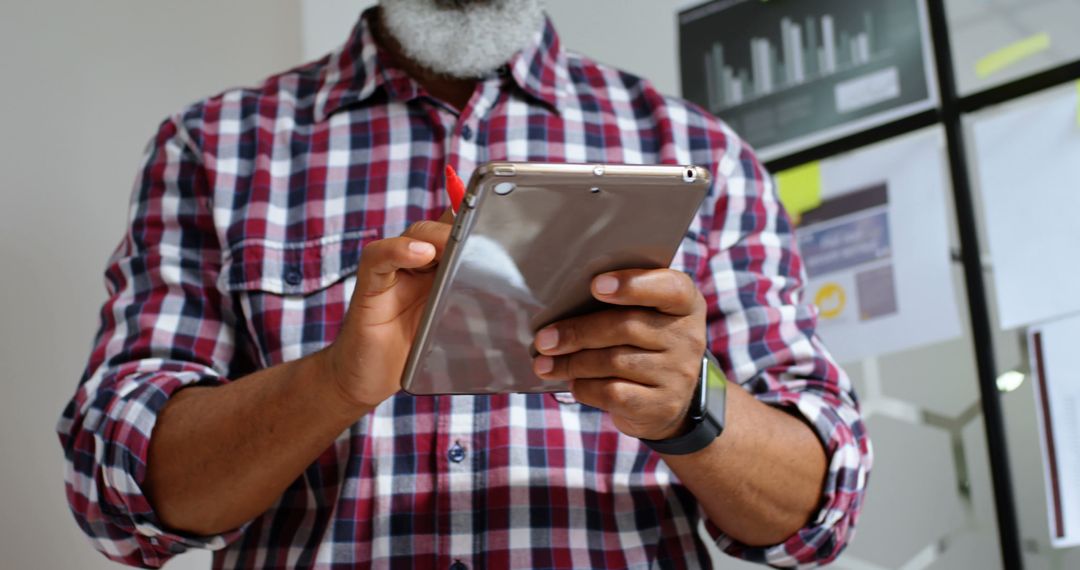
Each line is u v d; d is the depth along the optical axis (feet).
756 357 3.24
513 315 2.27
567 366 2.40
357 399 2.57
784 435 2.88
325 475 2.97
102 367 3.10
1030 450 4.83
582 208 2.02
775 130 5.89
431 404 2.98
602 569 2.88
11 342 4.65
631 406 2.43
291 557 2.93
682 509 3.08
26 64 4.99
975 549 4.89
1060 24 5.11
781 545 3.03
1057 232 4.94
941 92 5.41
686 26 6.26
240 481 2.77
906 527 5.11
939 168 5.36
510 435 2.94
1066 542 4.64
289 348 3.07
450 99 3.52
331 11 6.54
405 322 2.47
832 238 5.62
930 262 5.28
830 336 5.52
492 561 2.84
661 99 3.55
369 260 2.30
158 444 2.83
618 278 2.24
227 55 6.00
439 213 3.21
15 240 4.77
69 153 5.08
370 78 3.43
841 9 5.83
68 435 3.07
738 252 3.39
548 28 3.63
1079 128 4.97
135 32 5.55
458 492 2.89
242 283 3.13
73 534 4.77
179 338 3.14
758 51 6.03
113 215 5.25
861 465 3.10
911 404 5.22
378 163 3.30
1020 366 4.94
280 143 3.37
